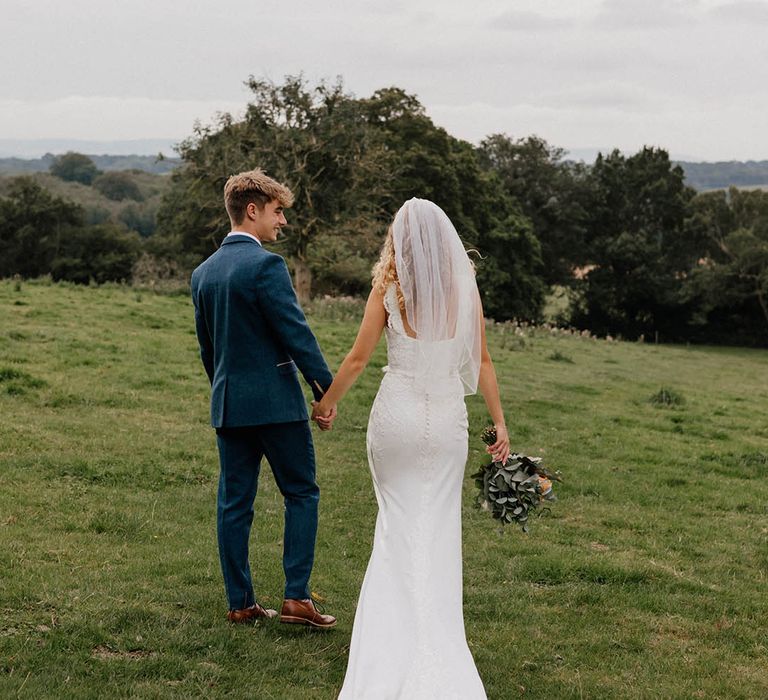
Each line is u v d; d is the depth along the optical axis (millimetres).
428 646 4070
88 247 63656
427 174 50688
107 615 5141
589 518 8953
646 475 11172
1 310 19594
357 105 38656
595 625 5914
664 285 71812
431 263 4441
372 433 4520
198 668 4598
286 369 5070
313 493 5266
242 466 5180
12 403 11430
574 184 75688
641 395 18953
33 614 5090
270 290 4918
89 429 10492
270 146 37594
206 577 6043
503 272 56312
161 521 7480
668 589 6770
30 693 4145
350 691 4020
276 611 5531
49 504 7555
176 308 23766
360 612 4234
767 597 6793
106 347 16281
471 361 4578
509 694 4699
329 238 40344
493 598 6293
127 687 4301
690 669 5258
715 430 15094
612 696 4781
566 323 74312
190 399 12945
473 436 12633
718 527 8984
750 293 69500
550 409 15688
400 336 4473
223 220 39812
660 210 76250
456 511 4508
